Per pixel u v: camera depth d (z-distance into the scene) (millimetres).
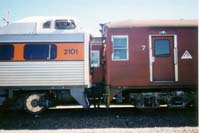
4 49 10734
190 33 11094
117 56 11062
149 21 11281
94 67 11930
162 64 11039
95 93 11766
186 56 11055
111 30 11070
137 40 11047
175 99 11352
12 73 10680
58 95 11430
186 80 11016
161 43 11102
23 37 10758
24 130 9070
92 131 8703
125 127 9203
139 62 11008
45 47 10727
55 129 9117
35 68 10672
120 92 11102
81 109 12781
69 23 11344
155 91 11367
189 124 9508
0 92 11133
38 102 11203
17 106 11297
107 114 11398
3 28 11195
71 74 10664
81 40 10742
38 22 11227
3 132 8867
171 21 11312
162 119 10297
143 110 11398
